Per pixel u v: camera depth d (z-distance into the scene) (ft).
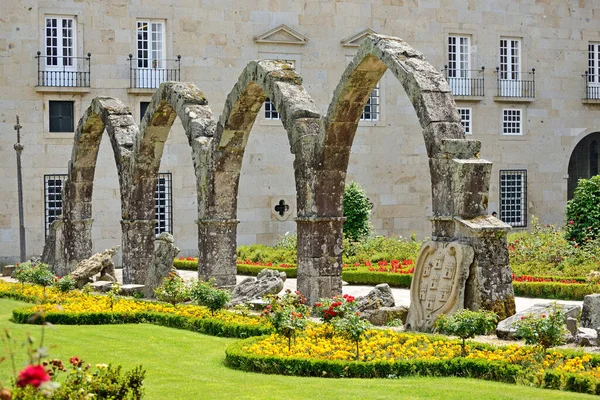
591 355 43.19
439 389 39.24
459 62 136.87
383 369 43.39
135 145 89.71
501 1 138.51
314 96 127.44
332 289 68.13
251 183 124.67
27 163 113.50
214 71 122.11
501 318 52.80
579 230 94.48
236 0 123.03
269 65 72.43
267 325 55.72
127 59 117.50
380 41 61.82
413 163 133.69
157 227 120.57
